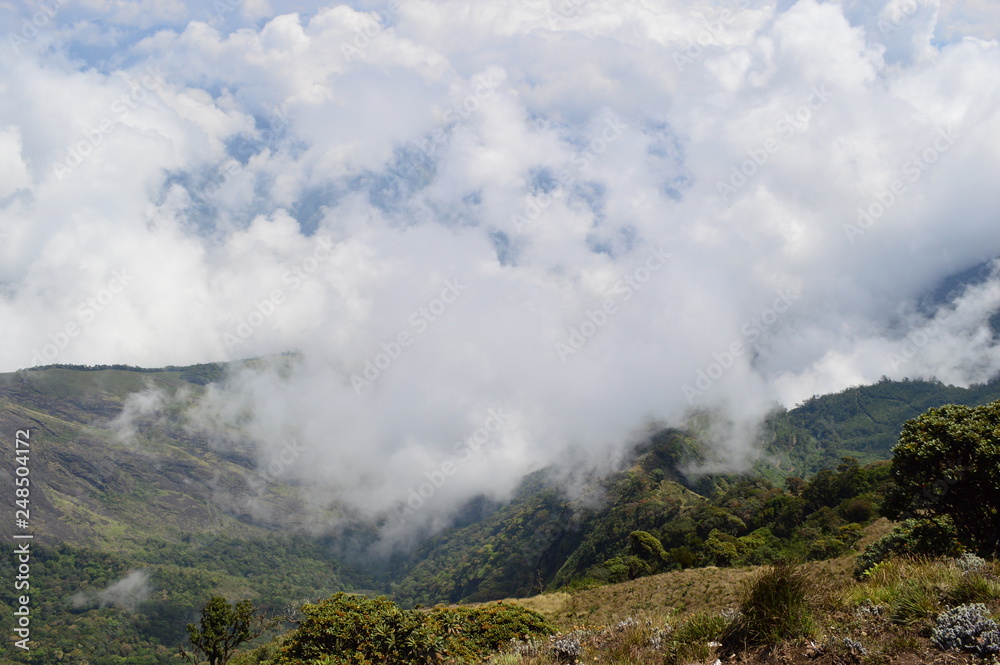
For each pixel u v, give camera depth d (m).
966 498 16.61
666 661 7.65
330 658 14.44
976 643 5.84
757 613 7.44
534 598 55.28
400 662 14.73
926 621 6.64
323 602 16.41
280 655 15.34
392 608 16.16
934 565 8.18
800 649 6.86
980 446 15.96
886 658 6.16
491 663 10.73
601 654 8.91
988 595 6.82
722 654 7.31
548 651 9.93
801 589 7.76
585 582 92.94
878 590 7.65
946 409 17.95
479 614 18.27
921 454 17.03
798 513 96.94
